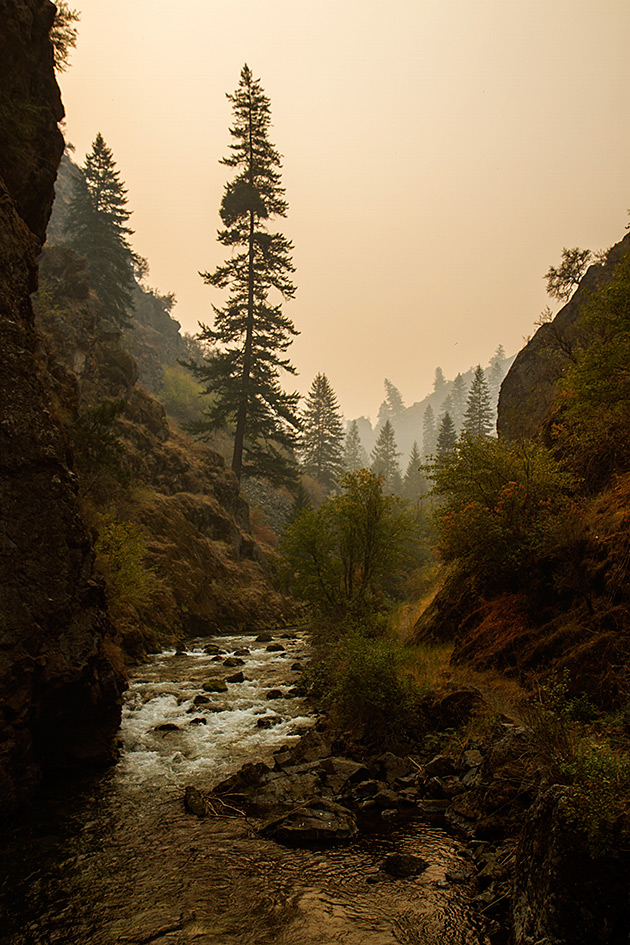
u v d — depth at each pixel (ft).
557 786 13.98
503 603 37.22
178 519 99.40
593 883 11.74
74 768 27.73
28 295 30.17
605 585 28.19
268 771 27.61
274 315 146.61
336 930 14.60
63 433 30.94
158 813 23.06
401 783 24.95
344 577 63.41
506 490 37.78
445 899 15.90
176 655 64.80
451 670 35.81
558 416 52.65
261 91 149.89
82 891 17.07
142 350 231.30
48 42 42.57
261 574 118.32
